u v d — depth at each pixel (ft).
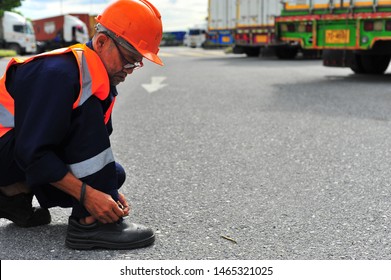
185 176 14.87
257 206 12.24
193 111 26.53
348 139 19.67
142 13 9.30
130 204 12.37
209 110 26.81
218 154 17.51
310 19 47.21
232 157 17.08
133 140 19.84
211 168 15.74
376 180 14.38
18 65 9.33
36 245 9.93
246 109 27.02
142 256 9.51
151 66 63.21
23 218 10.69
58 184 9.23
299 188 13.66
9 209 10.58
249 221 11.25
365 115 24.94
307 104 28.68
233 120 23.82
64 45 150.30
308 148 18.28
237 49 95.20
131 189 13.61
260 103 29.19
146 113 26.08
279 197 12.92
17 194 10.53
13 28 124.26
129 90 36.19
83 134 9.20
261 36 86.58
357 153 17.51
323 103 29.04
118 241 9.71
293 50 83.76
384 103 28.91
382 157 16.96
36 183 9.04
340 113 25.54
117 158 17.08
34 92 8.88
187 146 18.72
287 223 11.11
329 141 19.36
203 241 10.19
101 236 9.68
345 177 14.69
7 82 9.33
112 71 9.48
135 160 16.79
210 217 11.50
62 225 11.02
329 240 10.22
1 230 10.70
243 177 14.74
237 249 9.80
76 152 9.23
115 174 9.68
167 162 16.49
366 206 12.23
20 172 9.86
